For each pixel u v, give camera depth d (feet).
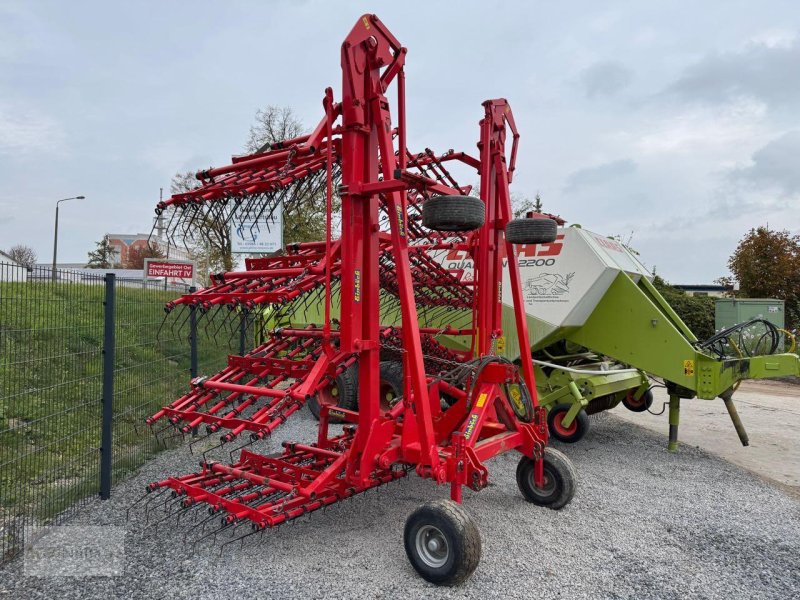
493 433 13.92
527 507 14.01
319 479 11.62
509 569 10.80
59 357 14.29
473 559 9.93
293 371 12.35
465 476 11.15
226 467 13.17
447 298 18.99
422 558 10.38
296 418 24.64
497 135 14.55
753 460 19.27
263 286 11.96
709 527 13.05
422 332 17.12
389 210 11.66
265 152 12.82
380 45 11.69
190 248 12.82
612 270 19.34
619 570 10.86
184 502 11.94
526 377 14.24
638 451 19.98
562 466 13.57
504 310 20.62
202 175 12.71
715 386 18.13
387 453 11.90
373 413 11.85
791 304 52.34
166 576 10.29
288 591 9.86
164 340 19.43
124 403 17.17
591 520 13.32
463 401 13.65
